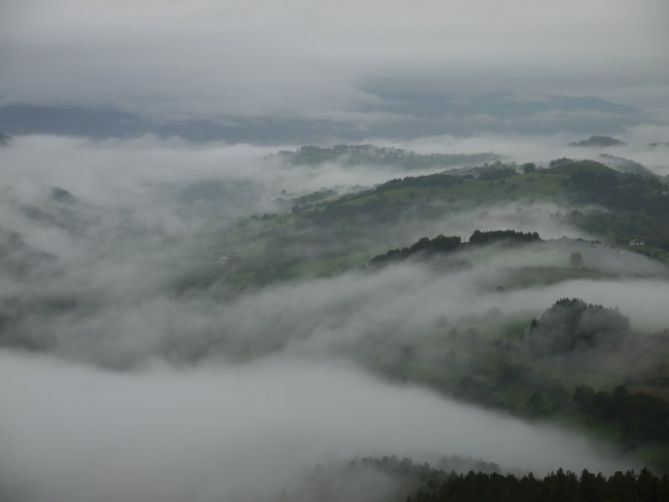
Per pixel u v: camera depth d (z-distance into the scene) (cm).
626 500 9950
